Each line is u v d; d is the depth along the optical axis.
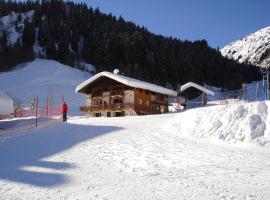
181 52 150.25
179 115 26.69
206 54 159.12
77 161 18.30
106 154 19.34
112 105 48.44
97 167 17.03
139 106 47.91
